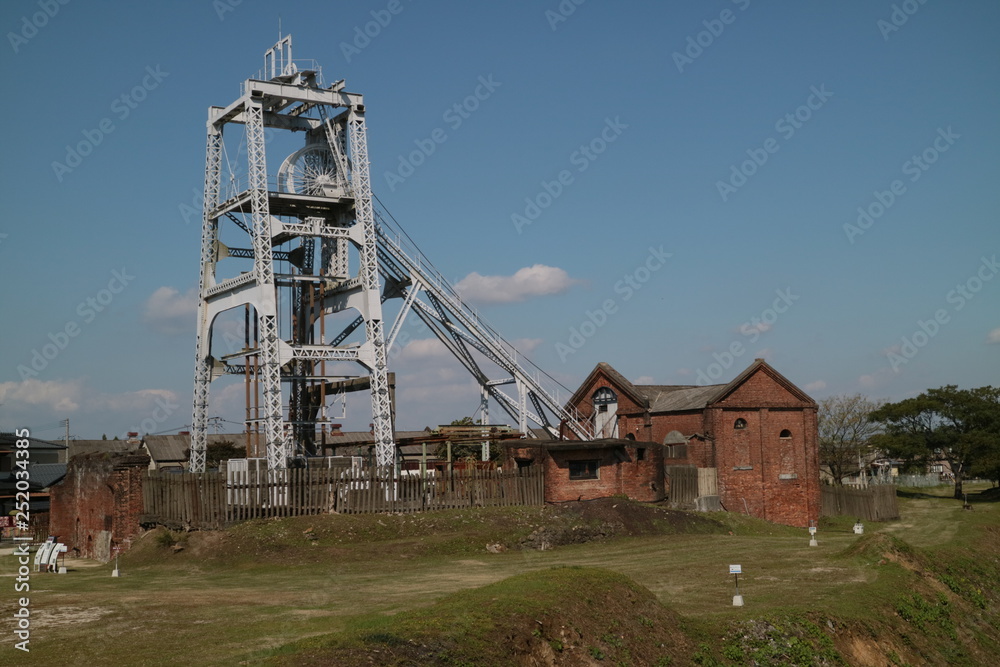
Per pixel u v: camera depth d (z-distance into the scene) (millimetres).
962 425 79562
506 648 18953
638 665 20938
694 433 57406
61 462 77250
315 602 24609
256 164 43969
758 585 29688
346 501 40156
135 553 35281
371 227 47031
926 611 30000
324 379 46500
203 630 20609
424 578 29781
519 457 47625
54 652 18641
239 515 37688
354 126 47125
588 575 23328
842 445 88375
